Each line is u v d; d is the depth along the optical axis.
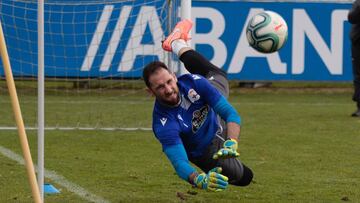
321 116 37.41
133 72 42.19
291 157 25.50
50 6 40.56
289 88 51.09
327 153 26.34
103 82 45.38
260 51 21.78
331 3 46.97
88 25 41.62
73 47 41.84
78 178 21.53
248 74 46.97
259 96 47.28
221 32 46.56
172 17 30.95
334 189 20.25
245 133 31.30
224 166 17.27
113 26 41.41
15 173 22.03
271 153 26.30
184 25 20.50
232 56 46.75
